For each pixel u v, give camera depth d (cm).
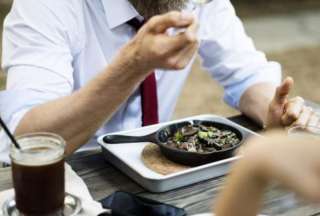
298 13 622
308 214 105
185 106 381
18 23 144
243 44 182
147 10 150
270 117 146
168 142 128
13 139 96
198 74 445
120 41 157
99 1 154
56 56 142
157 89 170
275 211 106
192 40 109
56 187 96
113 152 123
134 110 159
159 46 111
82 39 153
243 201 45
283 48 505
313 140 43
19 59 140
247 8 638
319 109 159
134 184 117
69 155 130
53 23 144
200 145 125
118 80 121
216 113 372
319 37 541
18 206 96
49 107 127
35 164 93
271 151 43
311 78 435
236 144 124
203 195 112
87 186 115
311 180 41
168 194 112
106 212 99
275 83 170
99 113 126
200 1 166
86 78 160
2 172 119
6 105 133
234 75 176
